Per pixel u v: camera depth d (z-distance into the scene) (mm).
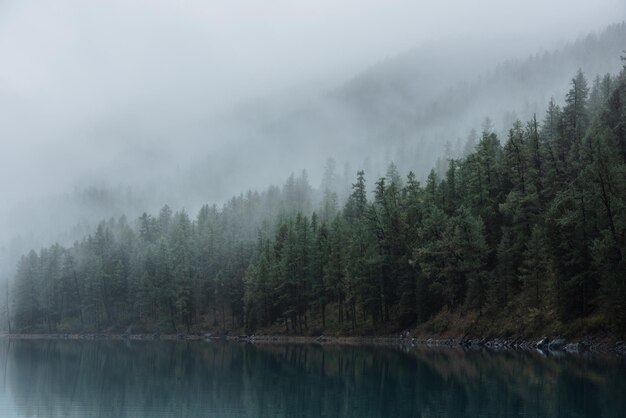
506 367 49906
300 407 37469
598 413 32375
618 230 55750
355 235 90562
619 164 62125
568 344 59531
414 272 83562
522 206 72625
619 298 54406
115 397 42688
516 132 80750
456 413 33594
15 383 50219
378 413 34781
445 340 74312
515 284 71312
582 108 81875
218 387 46219
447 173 89125
